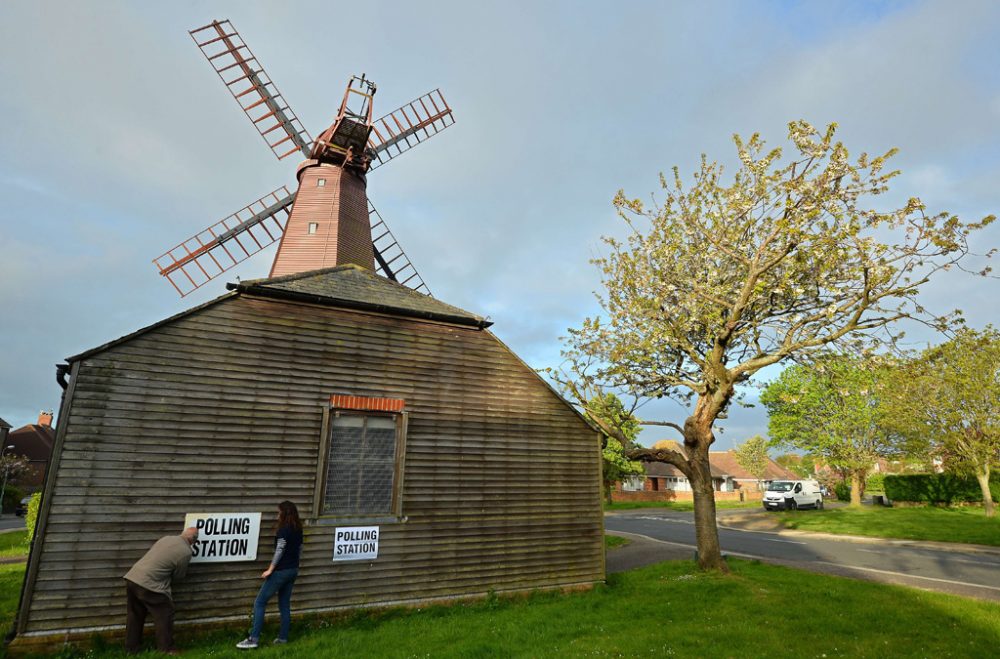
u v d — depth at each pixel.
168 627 6.96
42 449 62.16
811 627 7.73
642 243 13.15
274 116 25.28
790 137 10.62
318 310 9.53
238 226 24.34
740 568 12.16
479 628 7.97
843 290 10.84
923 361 10.88
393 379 9.85
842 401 30.89
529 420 11.02
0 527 32.12
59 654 6.66
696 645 7.02
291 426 8.81
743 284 12.21
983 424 23.39
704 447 12.06
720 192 12.27
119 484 7.52
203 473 8.05
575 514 11.04
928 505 35.47
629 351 12.74
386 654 6.83
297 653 6.86
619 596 10.06
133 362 7.94
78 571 7.07
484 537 10.00
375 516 9.14
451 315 10.51
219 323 8.66
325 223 21.33
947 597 9.48
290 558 7.52
